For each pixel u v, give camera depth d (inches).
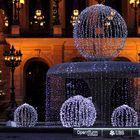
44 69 2790.4
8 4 2987.2
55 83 2504.9
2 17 2849.4
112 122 1523.1
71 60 2701.8
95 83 1325.0
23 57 2723.9
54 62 2711.6
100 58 1434.5
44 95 2780.5
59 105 2491.4
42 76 2787.9
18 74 2701.8
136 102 2475.4
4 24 2851.9
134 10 2763.3
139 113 2320.4
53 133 1069.1
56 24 2704.2
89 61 1375.5
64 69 1288.1
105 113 1334.9
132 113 1585.9
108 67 1250.6
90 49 1449.3
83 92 2452.0
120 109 1579.7
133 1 2669.8
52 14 2815.0
